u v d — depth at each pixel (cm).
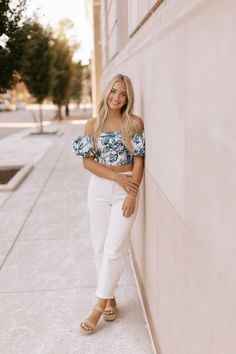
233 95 126
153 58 285
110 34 792
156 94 275
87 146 314
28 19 940
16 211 686
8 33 888
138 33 392
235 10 122
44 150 1481
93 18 1927
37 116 4444
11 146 1620
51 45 2005
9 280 429
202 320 174
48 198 770
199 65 164
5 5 855
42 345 318
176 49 207
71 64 2972
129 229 327
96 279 426
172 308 243
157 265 293
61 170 1061
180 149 204
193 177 179
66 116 4056
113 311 349
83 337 327
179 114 204
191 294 192
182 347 219
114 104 313
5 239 551
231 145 129
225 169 135
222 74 136
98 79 1991
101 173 318
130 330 336
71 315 359
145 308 359
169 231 242
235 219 128
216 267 150
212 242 154
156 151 281
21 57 951
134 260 446
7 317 358
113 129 320
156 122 278
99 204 327
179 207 211
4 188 830
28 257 488
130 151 320
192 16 173
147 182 333
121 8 573
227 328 140
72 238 550
